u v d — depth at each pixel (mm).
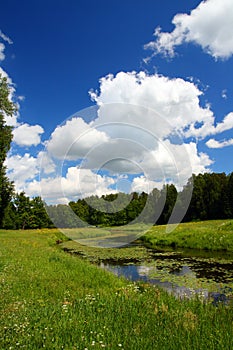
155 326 4238
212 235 19875
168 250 18234
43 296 6328
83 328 4102
